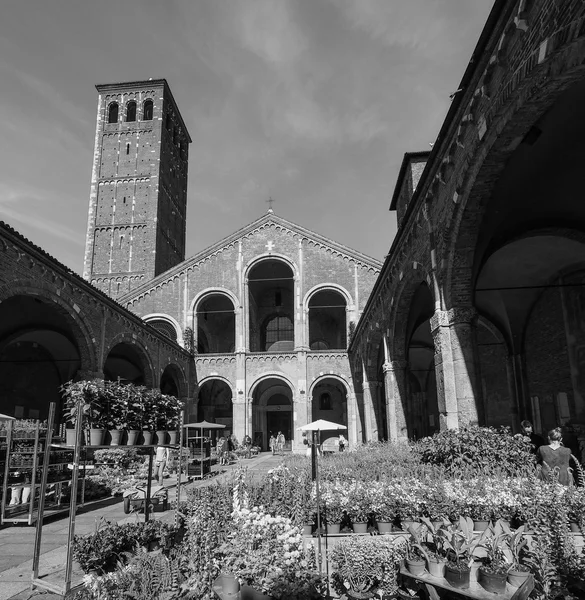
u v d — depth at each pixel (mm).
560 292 17797
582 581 5367
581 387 16938
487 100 8406
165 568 5781
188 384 37031
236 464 27641
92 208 48844
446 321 11742
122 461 22266
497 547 5566
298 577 5605
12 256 15539
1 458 13320
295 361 37812
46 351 29719
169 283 40312
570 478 8727
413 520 8484
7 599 6738
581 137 9773
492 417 23734
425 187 12555
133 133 50812
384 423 27500
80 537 7328
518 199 11586
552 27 6109
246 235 40562
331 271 39344
